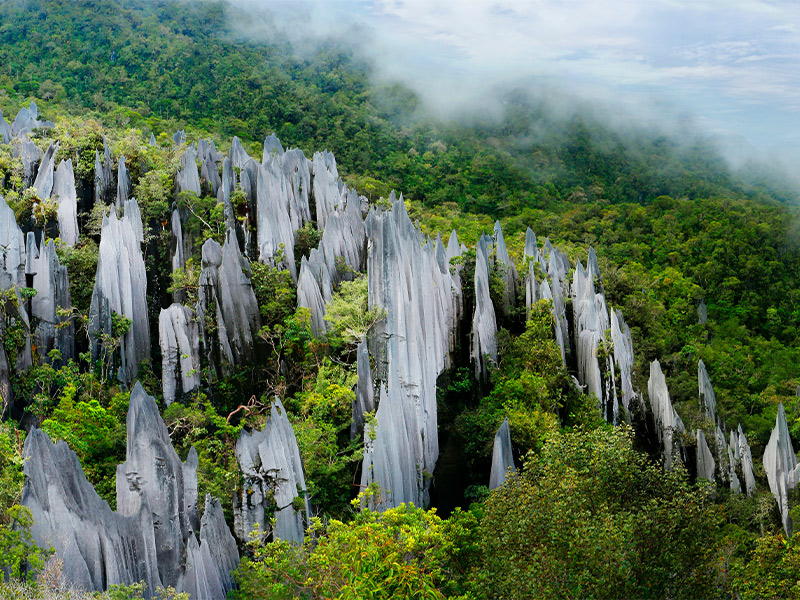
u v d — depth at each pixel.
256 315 61.56
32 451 35.88
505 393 66.88
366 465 49.66
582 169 168.88
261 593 37.19
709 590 39.78
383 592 35.88
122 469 39.88
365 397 56.03
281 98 145.12
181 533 39.53
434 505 61.22
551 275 87.31
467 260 77.81
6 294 53.00
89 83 128.50
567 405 71.56
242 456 43.59
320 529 44.25
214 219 68.25
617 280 101.88
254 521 43.28
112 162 72.12
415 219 102.44
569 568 37.34
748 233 126.31
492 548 39.84
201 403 55.44
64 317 57.38
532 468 44.09
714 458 75.50
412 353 58.34
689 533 39.62
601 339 78.69
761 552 42.94
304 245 71.31
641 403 78.88
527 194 147.62
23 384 52.44
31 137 74.81
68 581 34.25
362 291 61.56
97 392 54.81
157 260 67.81
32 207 63.72
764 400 87.88
